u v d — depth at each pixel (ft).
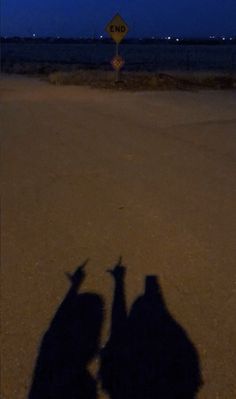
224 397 5.32
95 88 41.06
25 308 7.09
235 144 17.78
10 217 10.69
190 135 19.62
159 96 34.96
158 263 8.42
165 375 5.67
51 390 5.48
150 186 12.71
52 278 7.97
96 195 12.07
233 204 11.23
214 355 5.98
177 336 6.37
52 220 10.49
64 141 18.74
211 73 57.77
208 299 7.25
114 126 22.08
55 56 154.30
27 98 34.01
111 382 5.57
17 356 6.04
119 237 9.52
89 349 6.15
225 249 8.90
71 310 7.02
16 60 116.06
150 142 18.34
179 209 10.96
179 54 184.85
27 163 15.34
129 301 7.23
